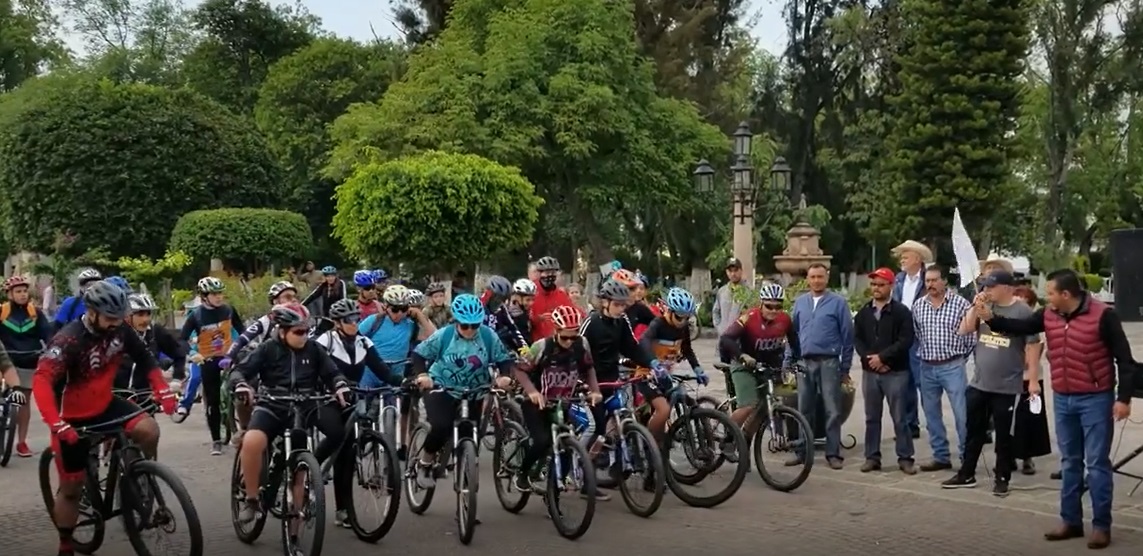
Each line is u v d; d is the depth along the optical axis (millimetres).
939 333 9867
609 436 8445
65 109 36625
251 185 39000
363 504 7820
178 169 37125
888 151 38875
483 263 28125
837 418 10273
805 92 42844
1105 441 7344
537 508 8766
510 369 8016
